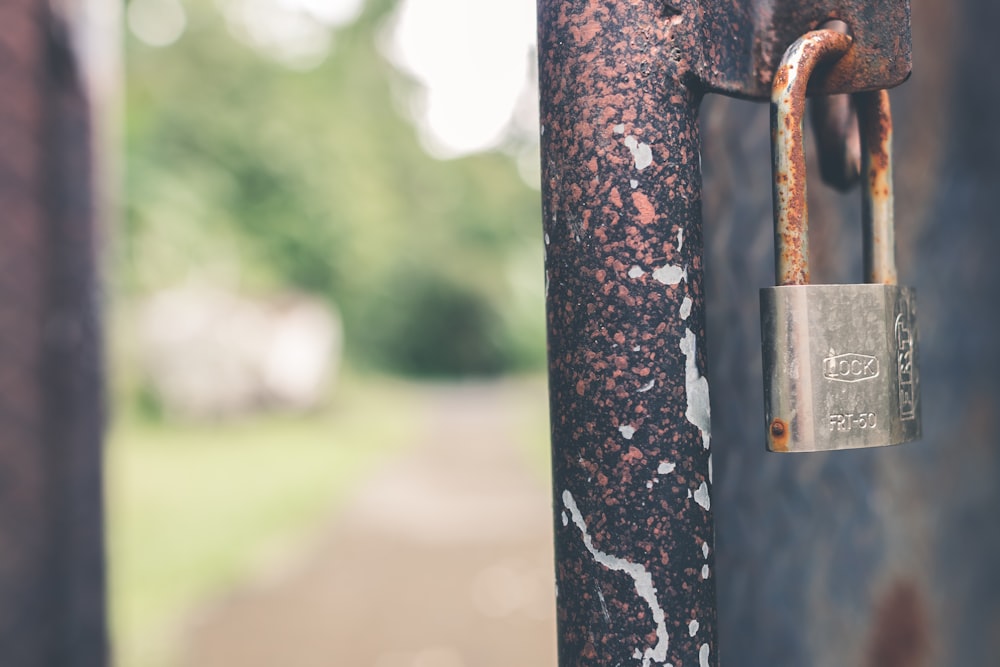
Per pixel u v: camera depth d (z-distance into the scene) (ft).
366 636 12.88
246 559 17.12
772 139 1.66
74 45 5.54
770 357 1.69
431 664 11.72
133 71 45.44
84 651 5.38
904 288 1.77
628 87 1.55
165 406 35.96
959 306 2.71
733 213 2.48
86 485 5.50
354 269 56.90
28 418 5.28
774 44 1.71
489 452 33.06
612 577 1.55
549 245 1.63
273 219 51.60
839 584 2.54
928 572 2.61
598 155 1.55
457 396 64.49
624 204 1.54
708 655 1.58
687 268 1.57
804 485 2.52
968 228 2.72
